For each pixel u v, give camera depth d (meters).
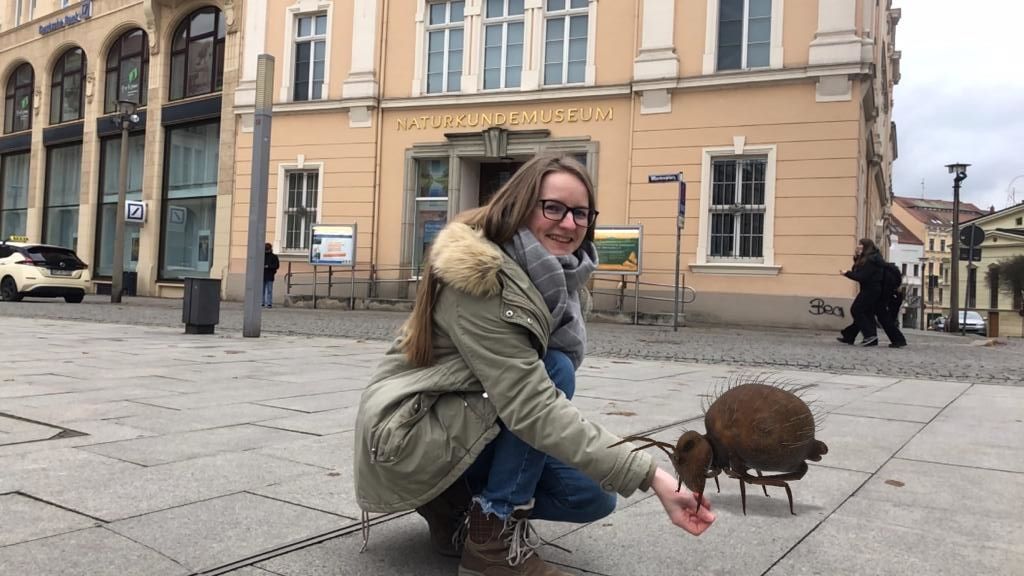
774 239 15.25
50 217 27.80
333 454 3.65
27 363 6.96
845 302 14.69
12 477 3.13
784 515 2.88
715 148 15.73
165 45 23.34
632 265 15.55
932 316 51.66
